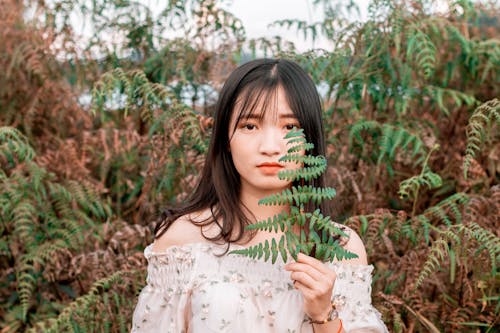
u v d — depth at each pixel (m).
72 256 2.24
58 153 2.46
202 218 1.61
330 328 1.39
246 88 1.48
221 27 2.53
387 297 1.98
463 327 2.05
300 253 1.36
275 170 1.43
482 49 2.33
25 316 2.19
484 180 2.25
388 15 2.27
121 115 2.64
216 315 1.45
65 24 2.59
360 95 2.36
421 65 2.27
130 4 2.63
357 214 2.29
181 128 2.22
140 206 2.46
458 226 1.88
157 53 2.63
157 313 1.57
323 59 2.33
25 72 2.60
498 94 2.39
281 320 1.46
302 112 1.48
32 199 2.35
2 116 2.59
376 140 2.33
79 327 2.07
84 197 2.36
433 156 2.36
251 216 1.56
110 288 2.16
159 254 1.58
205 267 1.51
